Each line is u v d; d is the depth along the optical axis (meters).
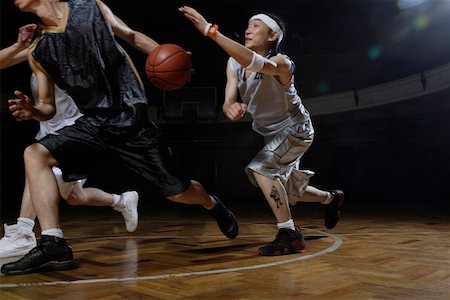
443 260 2.10
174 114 12.08
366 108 10.48
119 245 2.79
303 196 2.87
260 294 1.46
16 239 2.41
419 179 10.98
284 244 2.31
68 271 1.92
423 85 9.05
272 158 2.39
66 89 2.09
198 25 1.93
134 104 2.07
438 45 8.53
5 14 9.27
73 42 2.03
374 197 9.82
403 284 1.60
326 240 2.87
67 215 6.19
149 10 11.83
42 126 2.60
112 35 2.09
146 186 11.96
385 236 3.09
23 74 9.85
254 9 11.80
